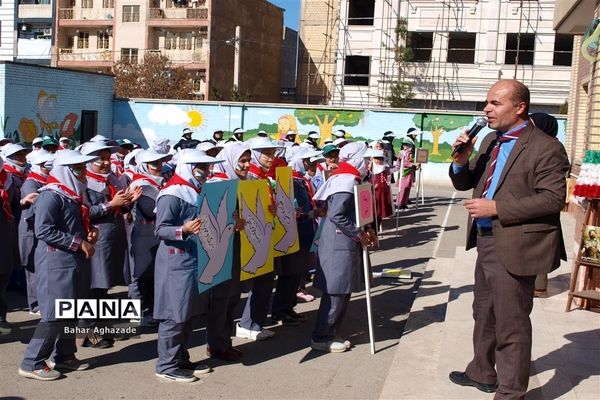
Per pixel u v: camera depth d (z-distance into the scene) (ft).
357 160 22.95
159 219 19.83
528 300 15.37
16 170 30.12
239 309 29.66
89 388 19.90
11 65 76.69
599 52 28.89
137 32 153.28
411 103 135.85
